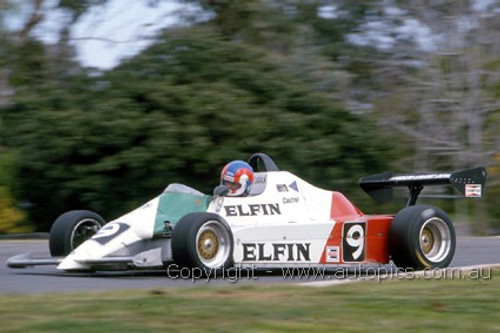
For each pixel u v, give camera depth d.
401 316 13.43
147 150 39.41
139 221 19.28
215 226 18.98
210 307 13.86
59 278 19.47
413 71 49.69
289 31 50.22
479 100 45.00
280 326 12.52
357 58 51.97
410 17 48.72
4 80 46.09
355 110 44.97
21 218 39.94
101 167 39.12
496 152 44.81
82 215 21.12
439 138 45.91
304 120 42.66
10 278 19.42
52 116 39.38
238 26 49.84
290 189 21.14
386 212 44.88
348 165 43.66
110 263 18.58
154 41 43.44
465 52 45.69
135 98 40.59
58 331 11.88
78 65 47.72
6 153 39.84
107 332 11.86
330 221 20.72
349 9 52.81
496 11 46.44
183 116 40.31
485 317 13.39
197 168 40.09
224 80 42.19
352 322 12.91
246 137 40.97
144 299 14.68
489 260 24.61
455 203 47.03
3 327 12.15
